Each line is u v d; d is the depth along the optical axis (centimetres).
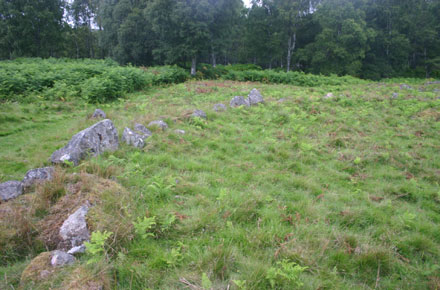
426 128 965
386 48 4059
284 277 300
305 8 3953
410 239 391
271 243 363
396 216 456
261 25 4091
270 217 422
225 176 556
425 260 369
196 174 548
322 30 3909
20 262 321
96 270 288
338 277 320
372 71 4034
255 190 498
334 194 513
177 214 402
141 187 479
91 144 582
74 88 1411
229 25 2997
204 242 357
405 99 1434
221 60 5644
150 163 583
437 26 4322
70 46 5009
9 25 3497
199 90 1727
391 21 4047
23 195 425
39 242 345
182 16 2659
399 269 344
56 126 954
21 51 3656
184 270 305
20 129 882
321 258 345
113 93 1473
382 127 975
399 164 674
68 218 361
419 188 567
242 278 299
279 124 955
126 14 3241
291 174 585
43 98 1279
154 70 2488
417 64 4672
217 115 991
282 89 1834
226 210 423
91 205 390
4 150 704
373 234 403
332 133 873
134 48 3203
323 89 1892
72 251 325
